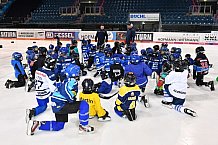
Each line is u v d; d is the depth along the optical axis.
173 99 4.94
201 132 4.00
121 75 6.08
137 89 4.32
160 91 5.95
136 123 4.30
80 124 3.87
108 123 4.28
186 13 25.22
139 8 27.28
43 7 29.75
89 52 8.95
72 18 27.12
